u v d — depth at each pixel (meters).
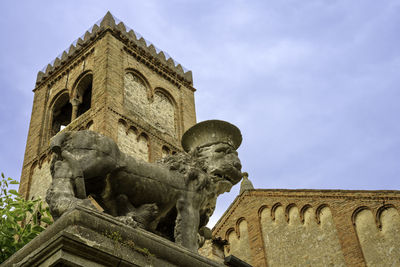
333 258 27.23
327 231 28.17
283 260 28.77
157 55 42.09
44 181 34.03
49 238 6.00
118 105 34.78
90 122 34.12
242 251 30.41
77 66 39.56
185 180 8.27
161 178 8.00
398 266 25.23
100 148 7.38
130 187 7.67
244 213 31.53
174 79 42.09
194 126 9.09
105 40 38.19
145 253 6.36
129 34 40.34
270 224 30.34
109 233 6.16
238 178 8.84
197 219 8.17
